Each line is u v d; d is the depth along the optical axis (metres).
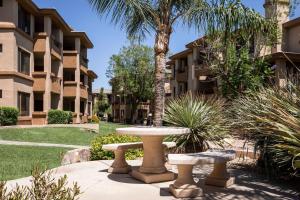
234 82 16.38
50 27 30.50
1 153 13.92
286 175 7.25
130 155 10.84
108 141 10.73
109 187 6.82
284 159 6.29
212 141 9.54
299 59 22.42
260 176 7.82
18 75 25.48
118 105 74.75
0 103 24.61
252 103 7.66
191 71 37.94
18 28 25.62
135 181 7.37
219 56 17.03
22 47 26.73
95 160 10.52
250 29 10.04
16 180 7.44
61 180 3.53
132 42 10.48
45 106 29.91
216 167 6.91
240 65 16.34
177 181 6.25
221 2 9.80
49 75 30.11
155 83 9.59
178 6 9.99
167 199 6.02
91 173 8.20
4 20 24.89
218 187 6.79
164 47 9.63
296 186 6.87
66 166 9.12
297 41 24.16
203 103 10.05
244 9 9.81
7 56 24.80
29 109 28.53
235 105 9.04
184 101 9.94
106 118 75.44
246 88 15.91
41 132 22.22
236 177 7.69
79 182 7.23
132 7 9.60
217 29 9.88
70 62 37.19
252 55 17.14
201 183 7.14
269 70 16.61
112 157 10.69
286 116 5.14
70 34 37.22
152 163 7.41
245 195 6.20
